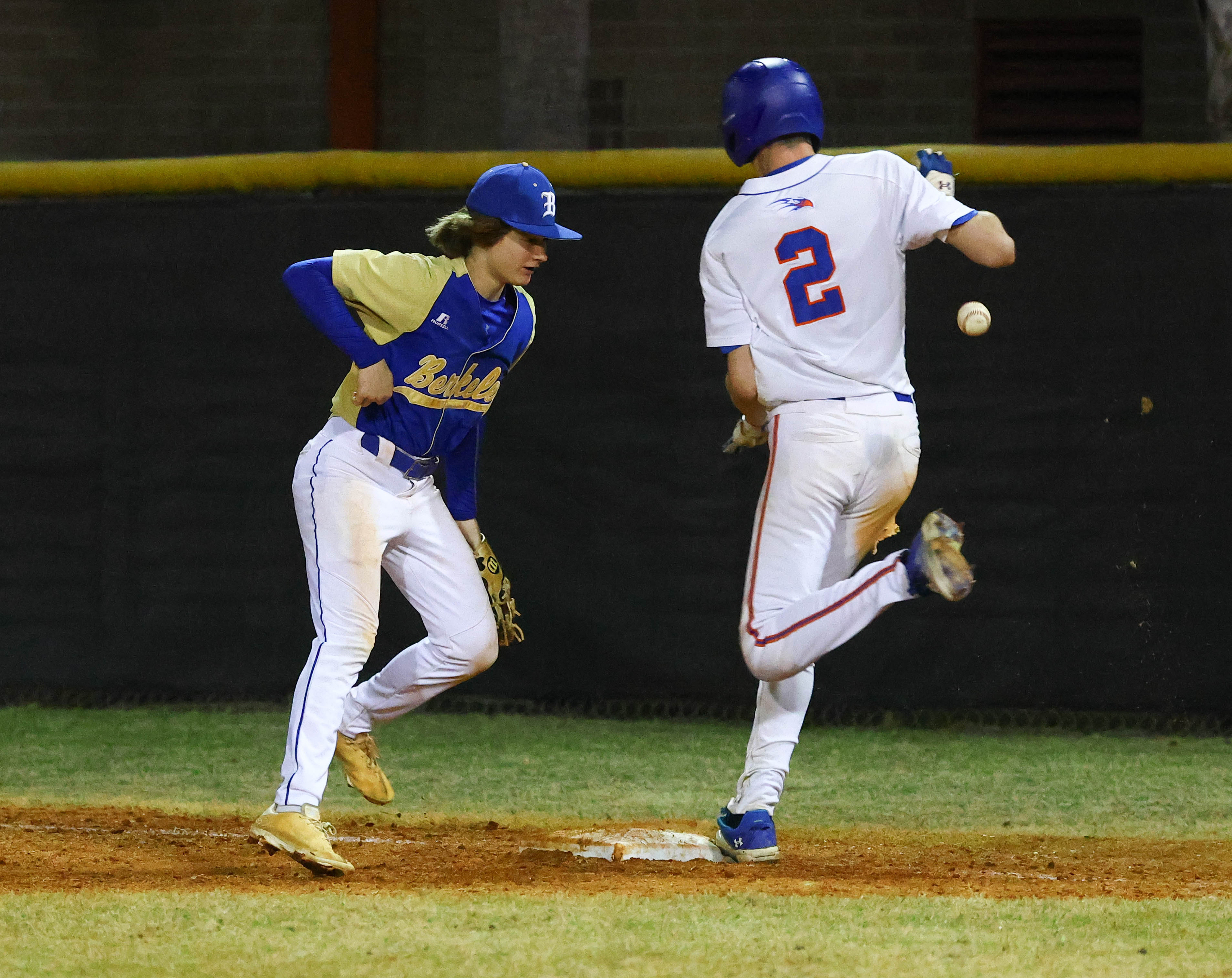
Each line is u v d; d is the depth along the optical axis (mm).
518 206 13812
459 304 14047
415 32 42781
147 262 25531
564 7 29594
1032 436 23875
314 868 14016
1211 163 23297
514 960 10812
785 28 41500
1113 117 41219
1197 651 23625
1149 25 40781
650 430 24609
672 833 16922
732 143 15117
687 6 41625
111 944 11289
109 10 43531
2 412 25891
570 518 24828
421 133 43000
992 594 24016
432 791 19594
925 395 24062
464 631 15172
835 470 14438
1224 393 23453
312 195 25109
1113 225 23609
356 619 14477
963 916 12266
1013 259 14445
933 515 13734
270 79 43469
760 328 14641
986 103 41375
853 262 14398
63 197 25688
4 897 12992
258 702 25531
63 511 25828
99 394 25688
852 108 41531
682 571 24625
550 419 24781
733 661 24531
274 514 25422
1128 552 23734
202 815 17953
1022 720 24328
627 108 41969
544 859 15344
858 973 10516
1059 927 11898
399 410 14305
